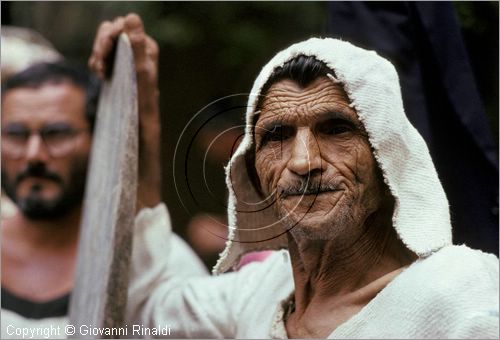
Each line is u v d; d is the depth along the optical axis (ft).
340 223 7.15
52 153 12.74
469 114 11.10
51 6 16.42
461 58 11.25
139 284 9.97
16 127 12.78
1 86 13.05
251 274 9.11
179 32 14.94
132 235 9.25
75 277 11.44
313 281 7.73
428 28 11.23
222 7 14.98
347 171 7.15
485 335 6.64
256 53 14.85
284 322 8.05
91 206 11.02
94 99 12.93
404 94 11.07
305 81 7.28
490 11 12.75
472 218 10.97
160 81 14.93
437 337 6.83
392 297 7.09
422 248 7.12
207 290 9.45
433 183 7.33
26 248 12.62
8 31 15.69
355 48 7.32
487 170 11.04
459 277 6.94
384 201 7.51
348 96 7.16
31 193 12.71
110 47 10.41
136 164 9.39
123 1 15.62
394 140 7.17
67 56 16.30
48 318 12.23
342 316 7.43
